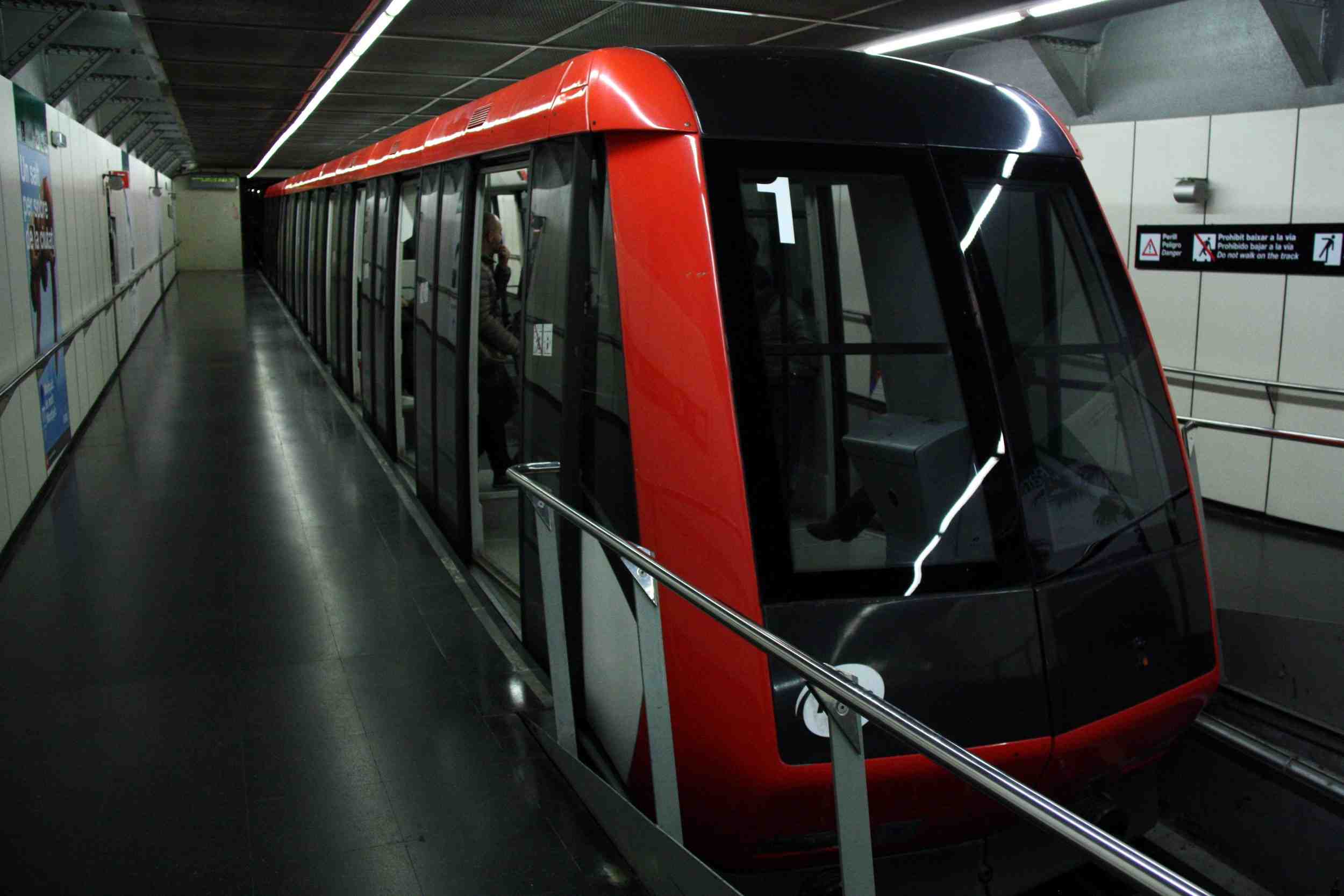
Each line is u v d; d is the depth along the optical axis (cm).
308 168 3316
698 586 322
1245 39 731
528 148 444
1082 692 329
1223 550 689
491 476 812
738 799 320
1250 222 723
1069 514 342
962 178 359
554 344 404
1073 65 854
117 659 454
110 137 1947
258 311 2106
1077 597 332
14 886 294
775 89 355
